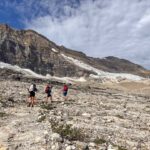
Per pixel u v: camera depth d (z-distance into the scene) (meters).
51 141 19.77
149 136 24.73
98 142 21.14
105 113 35.72
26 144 19.44
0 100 37.84
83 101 48.53
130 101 65.62
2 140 20.45
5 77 92.56
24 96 45.56
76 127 23.95
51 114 29.92
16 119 27.00
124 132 25.11
